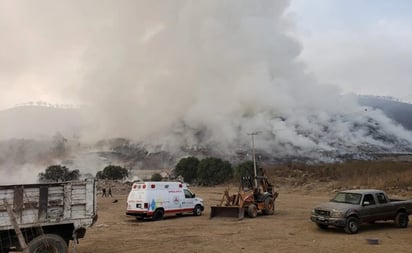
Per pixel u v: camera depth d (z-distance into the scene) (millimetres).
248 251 13203
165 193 25141
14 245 11500
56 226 12188
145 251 13656
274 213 26109
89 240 16266
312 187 54219
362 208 16797
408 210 18156
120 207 36719
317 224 17750
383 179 47969
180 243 15164
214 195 53062
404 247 13359
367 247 13391
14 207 11203
